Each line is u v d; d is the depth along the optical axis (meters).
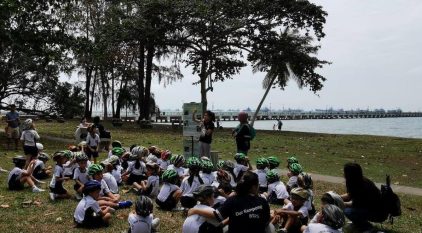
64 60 33.47
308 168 15.10
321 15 37.69
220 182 8.15
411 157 19.05
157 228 6.73
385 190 7.41
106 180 9.23
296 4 36.97
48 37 24.95
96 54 28.05
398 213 7.44
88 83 49.50
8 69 29.78
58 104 33.28
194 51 41.62
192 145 12.76
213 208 5.96
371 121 134.88
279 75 43.19
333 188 11.42
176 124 39.44
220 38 39.03
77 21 42.00
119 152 11.93
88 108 50.28
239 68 42.19
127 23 36.16
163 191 8.68
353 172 7.45
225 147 21.94
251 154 19.06
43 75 31.67
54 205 8.77
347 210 7.54
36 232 6.95
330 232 5.29
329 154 19.64
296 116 119.81
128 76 49.41
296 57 39.22
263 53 38.94
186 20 36.81
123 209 8.55
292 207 7.07
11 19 24.08
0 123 35.97
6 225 7.28
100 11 43.41
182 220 7.87
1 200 9.09
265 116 107.69
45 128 32.28
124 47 43.06
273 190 8.83
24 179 10.18
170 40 38.75
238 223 5.21
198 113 12.63
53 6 25.88
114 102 53.56
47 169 11.96
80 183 9.28
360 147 23.36
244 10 36.50
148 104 44.69
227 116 90.38
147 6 35.91
